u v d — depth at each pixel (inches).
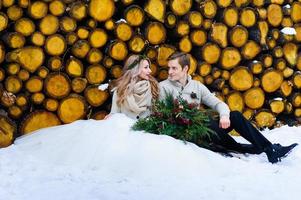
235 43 243.4
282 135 242.1
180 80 207.3
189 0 235.1
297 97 261.0
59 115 222.4
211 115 206.8
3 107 215.3
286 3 257.1
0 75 211.5
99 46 223.9
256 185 162.6
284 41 254.4
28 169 175.5
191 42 238.7
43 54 216.2
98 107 231.5
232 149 202.4
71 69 220.8
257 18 248.2
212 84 245.4
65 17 217.2
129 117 203.8
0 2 208.4
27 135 214.5
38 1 212.2
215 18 244.1
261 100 253.8
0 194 151.2
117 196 150.2
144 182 164.1
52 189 155.9
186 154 177.5
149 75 207.5
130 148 179.2
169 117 189.6
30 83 216.1
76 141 189.0
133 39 227.8
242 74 247.3
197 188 157.9
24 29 212.1
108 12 222.1
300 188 160.9
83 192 153.5
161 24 232.1
